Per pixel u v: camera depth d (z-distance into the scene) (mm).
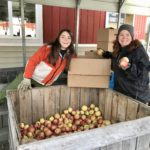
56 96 1799
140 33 5062
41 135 1539
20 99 1622
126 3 3143
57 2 2627
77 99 1889
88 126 1729
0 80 2607
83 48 4176
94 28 4262
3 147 1923
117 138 946
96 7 2926
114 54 1666
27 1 2455
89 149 887
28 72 1661
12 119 1066
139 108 1411
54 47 1664
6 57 3410
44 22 3695
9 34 3438
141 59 1493
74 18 4004
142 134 1025
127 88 1625
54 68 1733
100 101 1876
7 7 3336
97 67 1678
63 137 837
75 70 1685
